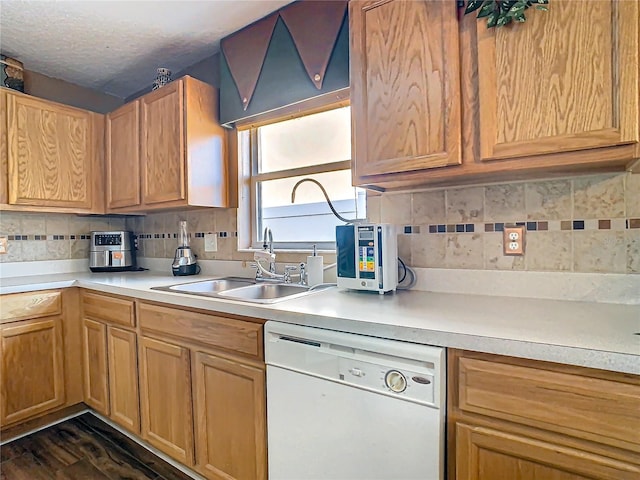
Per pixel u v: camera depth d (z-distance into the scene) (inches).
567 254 52.0
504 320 41.8
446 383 38.4
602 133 39.0
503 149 44.3
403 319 43.1
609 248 49.4
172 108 84.3
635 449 29.9
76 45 87.2
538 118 42.3
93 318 85.1
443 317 43.8
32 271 99.2
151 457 74.2
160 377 68.7
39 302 82.7
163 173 86.4
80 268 108.9
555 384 32.9
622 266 48.8
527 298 54.3
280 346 50.3
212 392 60.1
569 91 40.6
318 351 46.4
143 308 71.5
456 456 38.2
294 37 73.1
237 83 82.4
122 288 75.2
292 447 49.7
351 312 47.2
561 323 40.0
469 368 37.1
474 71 46.1
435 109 48.6
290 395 49.5
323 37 69.5
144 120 90.7
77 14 74.6
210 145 86.6
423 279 63.4
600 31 38.9
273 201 90.4
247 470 55.9
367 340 42.6
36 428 83.9
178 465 70.2
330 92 69.1
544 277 53.5
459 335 37.2
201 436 62.2
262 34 77.9
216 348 59.0
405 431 40.2
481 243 58.3
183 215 103.0
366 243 60.1
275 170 89.5
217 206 88.2
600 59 39.0
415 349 39.4
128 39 85.0
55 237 104.1
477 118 46.0
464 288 59.7
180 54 92.7
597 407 31.2
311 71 70.9
